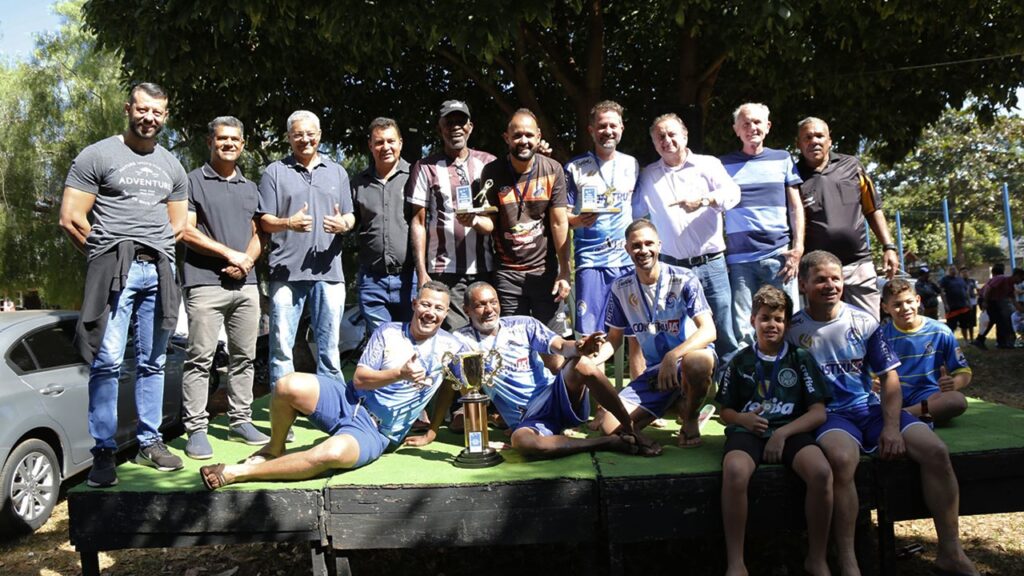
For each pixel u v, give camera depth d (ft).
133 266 11.99
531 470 11.39
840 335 11.78
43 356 18.19
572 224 14.58
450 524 10.91
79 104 40.70
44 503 17.30
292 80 27.32
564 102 33.88
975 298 62.23
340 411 12.34
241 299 14.19
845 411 11.67
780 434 11.01
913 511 11.18
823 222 16.02
